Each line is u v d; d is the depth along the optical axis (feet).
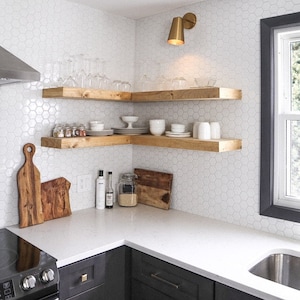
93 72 7.73
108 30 8.16
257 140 6.56
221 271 4.82
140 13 8.18
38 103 6.96
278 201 6.43
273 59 6.29
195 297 5.08
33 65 6.82
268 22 6.23
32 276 4.64
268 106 6.32
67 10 7.32
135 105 8.86
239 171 6.84
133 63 8.84
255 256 5.34
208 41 7.23
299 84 6.28
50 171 7.27
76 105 7.64
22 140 6.75
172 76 7.96
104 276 5.76
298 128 6.29
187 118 7.70
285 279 5.66
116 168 8.63
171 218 7.36
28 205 6.72
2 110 6.45
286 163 6.38
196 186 7.61
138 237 6.15
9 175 6.61
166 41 8.05
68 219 7.20
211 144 6.25
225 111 6.98
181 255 5.37
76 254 5.30
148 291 5.82
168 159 8.14
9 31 6.44
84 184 7.95
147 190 8.45
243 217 6.82
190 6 7.52
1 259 4.99
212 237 6.18
